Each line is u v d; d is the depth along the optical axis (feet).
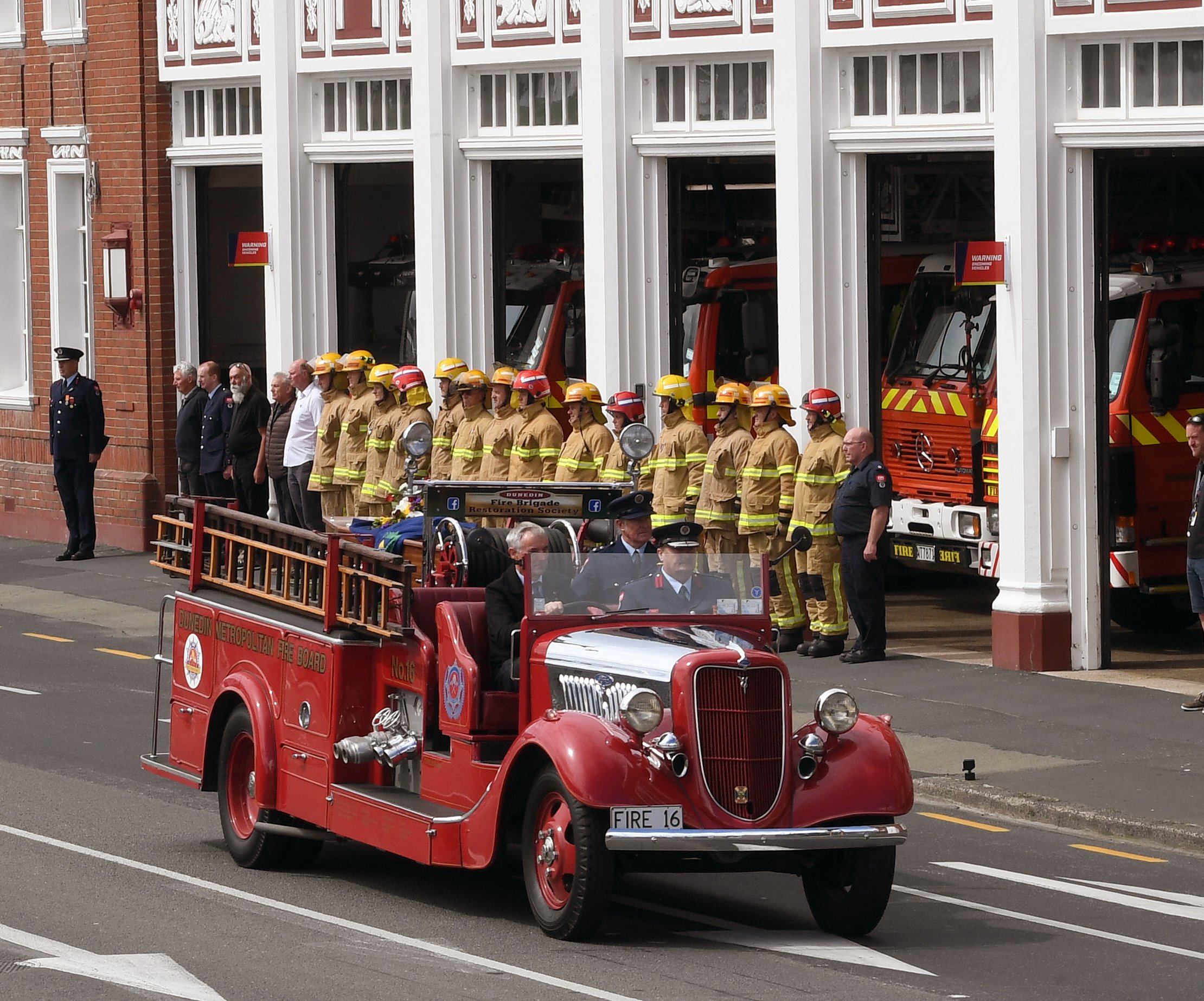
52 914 70.79
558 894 68.08
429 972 63.26
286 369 166.50
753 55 131.54
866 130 124.36
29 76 188.03
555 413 162.20
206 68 171.22
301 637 78.95
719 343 154.10
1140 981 63.52
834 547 123.85
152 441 179.63
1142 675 116.57
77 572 170.81
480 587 80.94
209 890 75.56
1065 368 116.57
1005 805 90.79
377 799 74.79
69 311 189.88
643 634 72.23
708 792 66.80
